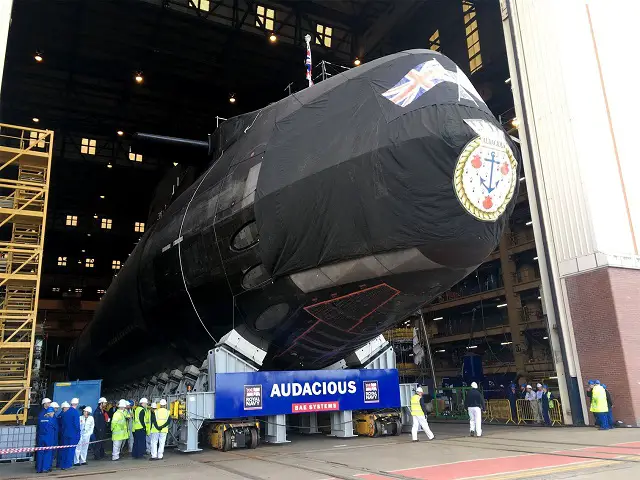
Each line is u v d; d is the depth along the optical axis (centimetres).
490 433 1677
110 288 2634
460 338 4678
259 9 3266
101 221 5709
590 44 2003
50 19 3005
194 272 1500
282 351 1456
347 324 1314
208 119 4197
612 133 1931
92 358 3005
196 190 1666
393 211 1073
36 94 3766
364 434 1590
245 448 1384
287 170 1242
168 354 1975
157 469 1105
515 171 1146
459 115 1078
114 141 4534
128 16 2977
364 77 1245
